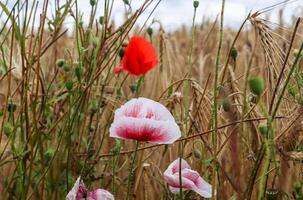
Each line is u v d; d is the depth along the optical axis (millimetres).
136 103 746
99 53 964
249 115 902
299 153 780
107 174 969
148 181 1028
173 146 1116
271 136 725
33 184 965
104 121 1155
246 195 826
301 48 745
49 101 957
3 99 1064
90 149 955
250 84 683
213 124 884
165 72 1403
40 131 910
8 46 1096
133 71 834
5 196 918
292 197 884
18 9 918
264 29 875
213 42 2244
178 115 1120
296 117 791
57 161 936
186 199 863
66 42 1599
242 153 888
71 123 913
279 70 870
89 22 998
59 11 957
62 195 937
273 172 945
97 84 1006
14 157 898
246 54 1707
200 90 999
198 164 992
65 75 1033
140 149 968
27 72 926
